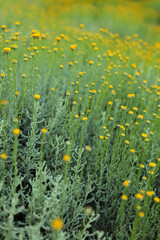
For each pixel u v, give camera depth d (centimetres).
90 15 966
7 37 373
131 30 888
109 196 219
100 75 383
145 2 1349
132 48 510
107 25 902
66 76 377
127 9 1158
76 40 461
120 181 225
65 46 426
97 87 366
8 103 248
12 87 263
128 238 184
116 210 217
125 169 232
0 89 260
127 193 203
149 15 1120
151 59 497
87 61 418
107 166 225
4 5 767
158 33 870
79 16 928
